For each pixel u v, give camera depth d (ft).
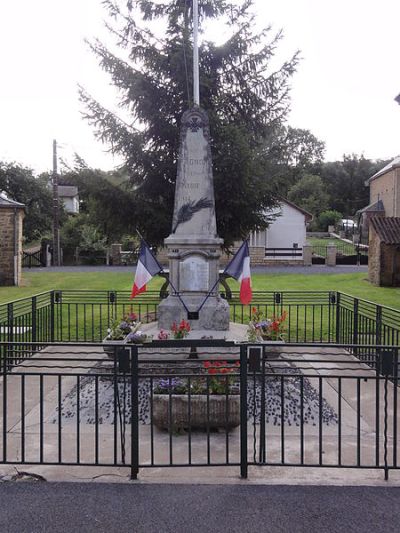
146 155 39.60
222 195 38.65
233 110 41.86
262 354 13.91
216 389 16.88
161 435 16.42
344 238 160.25
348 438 16.31
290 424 17.54
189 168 27.78
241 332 27.25
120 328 26.63
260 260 102.22
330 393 21.30
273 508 11.58
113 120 39.45
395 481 13.03
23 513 11.37
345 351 29.25
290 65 40.83
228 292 37.99
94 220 41.96
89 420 17.98
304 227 113.39
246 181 37.91
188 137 27.81
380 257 64.59
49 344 13.58
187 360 13.83
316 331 36.27
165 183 41.09
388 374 13.30
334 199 219.00
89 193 39.50
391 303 48.78
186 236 27.55
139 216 40.01
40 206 118.11
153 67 39.96
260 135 43.19
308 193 195.31
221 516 11.21
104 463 13.65
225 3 40.24
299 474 13.43
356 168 220.43
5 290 61.67
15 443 15.78
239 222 41.04
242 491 12.42
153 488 12.59
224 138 37.52
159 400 16.56
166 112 40.55
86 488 12.60
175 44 39.55
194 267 27.37
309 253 102.22
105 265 104.78
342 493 12.35
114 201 39.45
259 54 40.40
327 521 11.02
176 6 40.14
